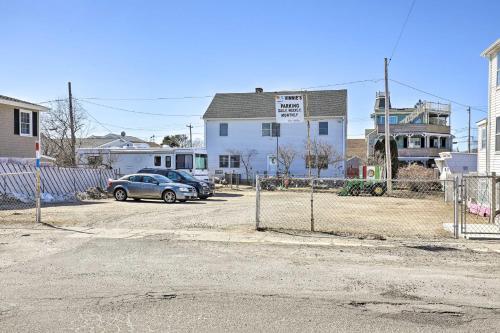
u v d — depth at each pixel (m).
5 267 7.49
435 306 5.66
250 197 25.78
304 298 5.94
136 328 4.82
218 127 44.53
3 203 18.19
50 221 13.02
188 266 7.66
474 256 8.74
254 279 6.87
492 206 13.20
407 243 10.09
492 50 21.91
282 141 43.19
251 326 4.91
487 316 5.32
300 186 37.06
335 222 14.05
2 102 23.94
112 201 21.39
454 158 35.50
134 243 9.69
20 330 4.73
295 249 9.27
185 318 5.14
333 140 42.03
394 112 59.94
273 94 45.62
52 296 5.91
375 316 5.28
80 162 32.09
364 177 35.41
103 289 6.24
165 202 20.97
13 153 25.16
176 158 29.97
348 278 6.98
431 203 22.09
